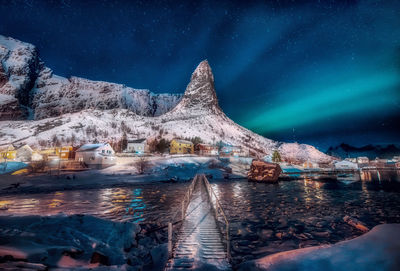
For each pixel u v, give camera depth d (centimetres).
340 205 2366
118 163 6194
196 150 10788
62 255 733
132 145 9306
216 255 847
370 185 4494
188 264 753
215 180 5459
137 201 2456
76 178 4397
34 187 3606
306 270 648
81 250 817
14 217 999
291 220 1725
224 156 9231
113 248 921
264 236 1353
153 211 1959
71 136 14412
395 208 2189
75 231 965
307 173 7500
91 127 16425
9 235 787
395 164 10319
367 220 1741
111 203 2330
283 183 5203
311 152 16125
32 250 696
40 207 2094
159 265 822
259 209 2144
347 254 711
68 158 7000
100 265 727
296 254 765
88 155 5894
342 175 7331
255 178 5244
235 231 1452
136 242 1114
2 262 567
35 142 12962
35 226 929
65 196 2786
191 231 1112
